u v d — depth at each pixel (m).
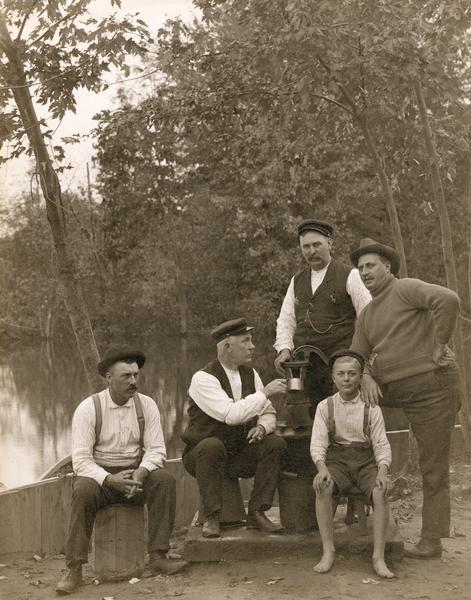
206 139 11.47
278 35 7.55
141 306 37.31
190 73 10.08
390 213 8.24
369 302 5.28
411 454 7.63
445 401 5.07
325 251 5.60
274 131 9.83
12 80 6.88
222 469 5.18
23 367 30.56
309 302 5.61
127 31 6.76
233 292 33.84
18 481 8.78
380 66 7.41
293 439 5.27
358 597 4.38
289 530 5.20
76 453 5.05
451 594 4.42
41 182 7.38
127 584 4.86
